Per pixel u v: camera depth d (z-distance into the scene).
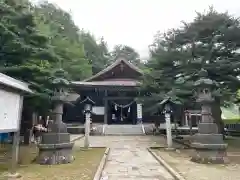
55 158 8.49
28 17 10.61
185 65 14.12
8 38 9.87
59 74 9.78
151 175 7.09
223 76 13.54
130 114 31.45
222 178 6.43
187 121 26.88
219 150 8.84
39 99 10.15
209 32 14.66
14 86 6.36
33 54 10.67
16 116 6.96
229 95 14.22
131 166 8.42
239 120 27.09
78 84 26.83
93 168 7.75
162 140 17.67
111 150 12.52
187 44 14.96
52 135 8.72
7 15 10.64
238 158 9.89
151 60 16.42
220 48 14.05
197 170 7.47
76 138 18.59
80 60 36.03
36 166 8.04
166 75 15.67
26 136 13.88
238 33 13.18
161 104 13.54
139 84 18.64
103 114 28.64
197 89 9.90
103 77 32.03
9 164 8.37
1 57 10.55
